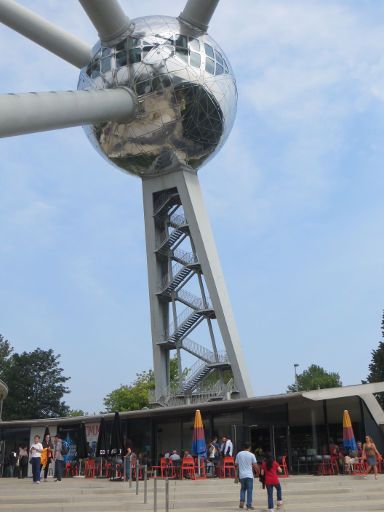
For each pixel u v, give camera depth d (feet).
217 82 113.70
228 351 124.06
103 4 87.25
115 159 124.57
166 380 132.67
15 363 252.21
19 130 54.19
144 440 97.60
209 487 60.80
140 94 106.01
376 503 51.44
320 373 303.07
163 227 142.10
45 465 73.36
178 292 134.92
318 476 74.59
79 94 68.13
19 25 96.02
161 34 107.76
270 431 89.15
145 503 49.49
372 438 89.40
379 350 171.53
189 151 123.65
